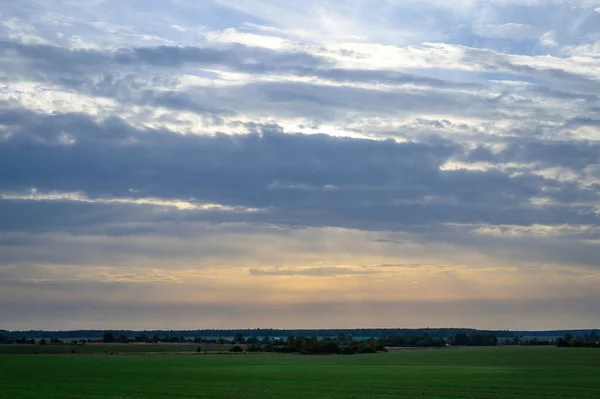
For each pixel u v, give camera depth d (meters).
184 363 139.38
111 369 114.94
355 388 73.69
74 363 138.12
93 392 69.12
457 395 64.88
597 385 76.44
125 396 64.50
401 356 175.88
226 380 87.31
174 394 66.62
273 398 62.34
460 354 180.38
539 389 71.25
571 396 63.72
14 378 91.12
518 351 192.00
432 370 109.38
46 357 168.75
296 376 95.31
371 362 142.88
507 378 88.50
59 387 75.56
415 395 64.94
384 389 72.12
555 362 133.88
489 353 181.25
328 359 160.88
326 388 73.62
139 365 130.12
